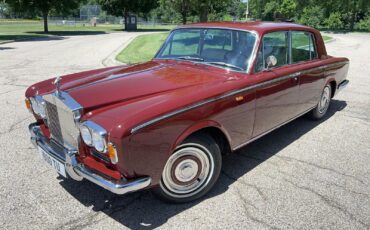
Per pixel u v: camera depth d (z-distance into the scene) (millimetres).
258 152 4586
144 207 3352
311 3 42562
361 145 4836
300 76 4602
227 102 3426
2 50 16906
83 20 66438
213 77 3689
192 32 4383
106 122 2783
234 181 3828
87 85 3457
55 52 16031
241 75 3762
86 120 2898
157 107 2920
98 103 3025
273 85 4027
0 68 11203
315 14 42594
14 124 5594
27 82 8891
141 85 3436
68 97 3115
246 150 4656
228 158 4402
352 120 5914
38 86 3871
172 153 3131
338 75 5938
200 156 3357
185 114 3053
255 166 4180
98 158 3037
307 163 4270
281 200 3457
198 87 3381
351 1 37906
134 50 15820
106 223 3113
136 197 3516
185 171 3299
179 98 3088
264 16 48375
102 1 43188
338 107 6695
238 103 3559
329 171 4062
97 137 2783
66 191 3621
